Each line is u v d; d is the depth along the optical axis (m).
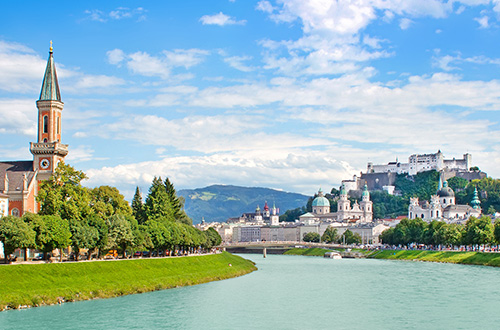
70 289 168.50
